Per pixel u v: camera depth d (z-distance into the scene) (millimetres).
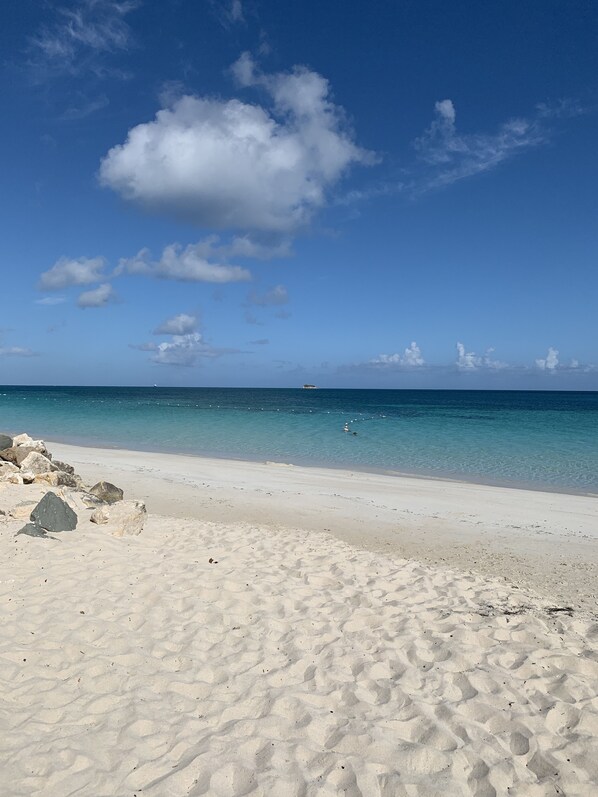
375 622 6078
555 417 48750
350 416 47594
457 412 58219
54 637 5352
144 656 5160
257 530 10055
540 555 9727
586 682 4871
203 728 4223
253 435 30266
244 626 5879
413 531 11273
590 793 3637
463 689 4773
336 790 3629
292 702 4535
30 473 11711
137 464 18734
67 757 3816
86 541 7977
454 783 3703
